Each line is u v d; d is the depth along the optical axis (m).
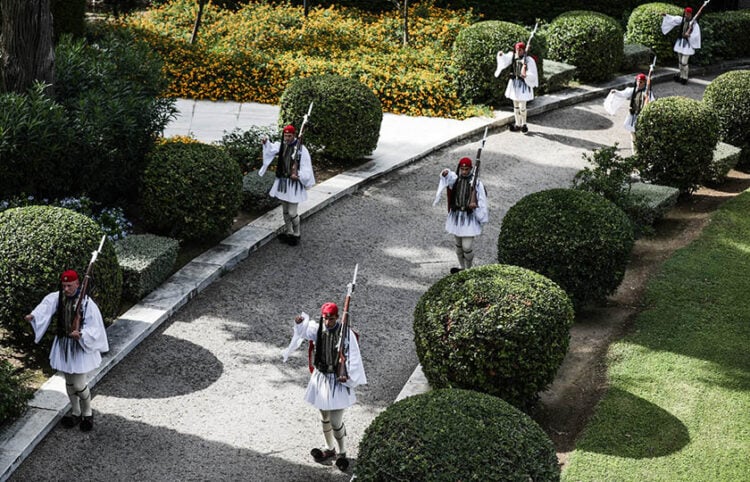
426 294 8.78
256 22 20.47
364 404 8.85
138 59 13.86
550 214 10.19
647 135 14.03
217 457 7.98
